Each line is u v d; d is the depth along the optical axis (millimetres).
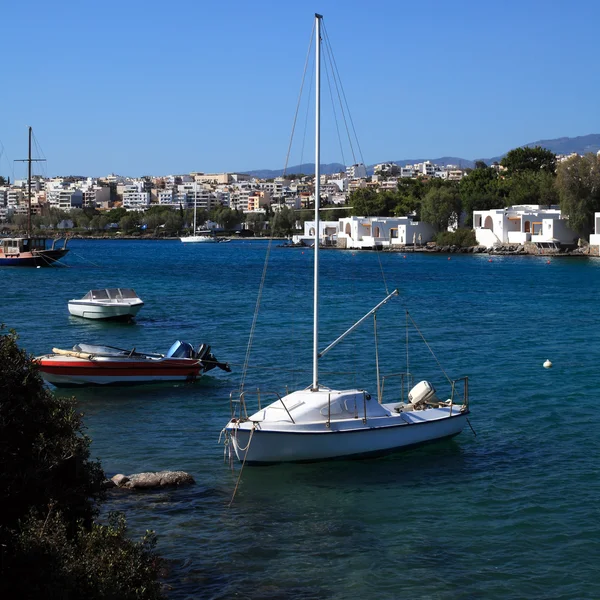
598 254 141500
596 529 19703
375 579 17141
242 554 18250
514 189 181625
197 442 26984
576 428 28766
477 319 61031
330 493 22156
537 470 24125
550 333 53344
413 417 26031
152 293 81875
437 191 182375
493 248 158750
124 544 14414
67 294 78812
